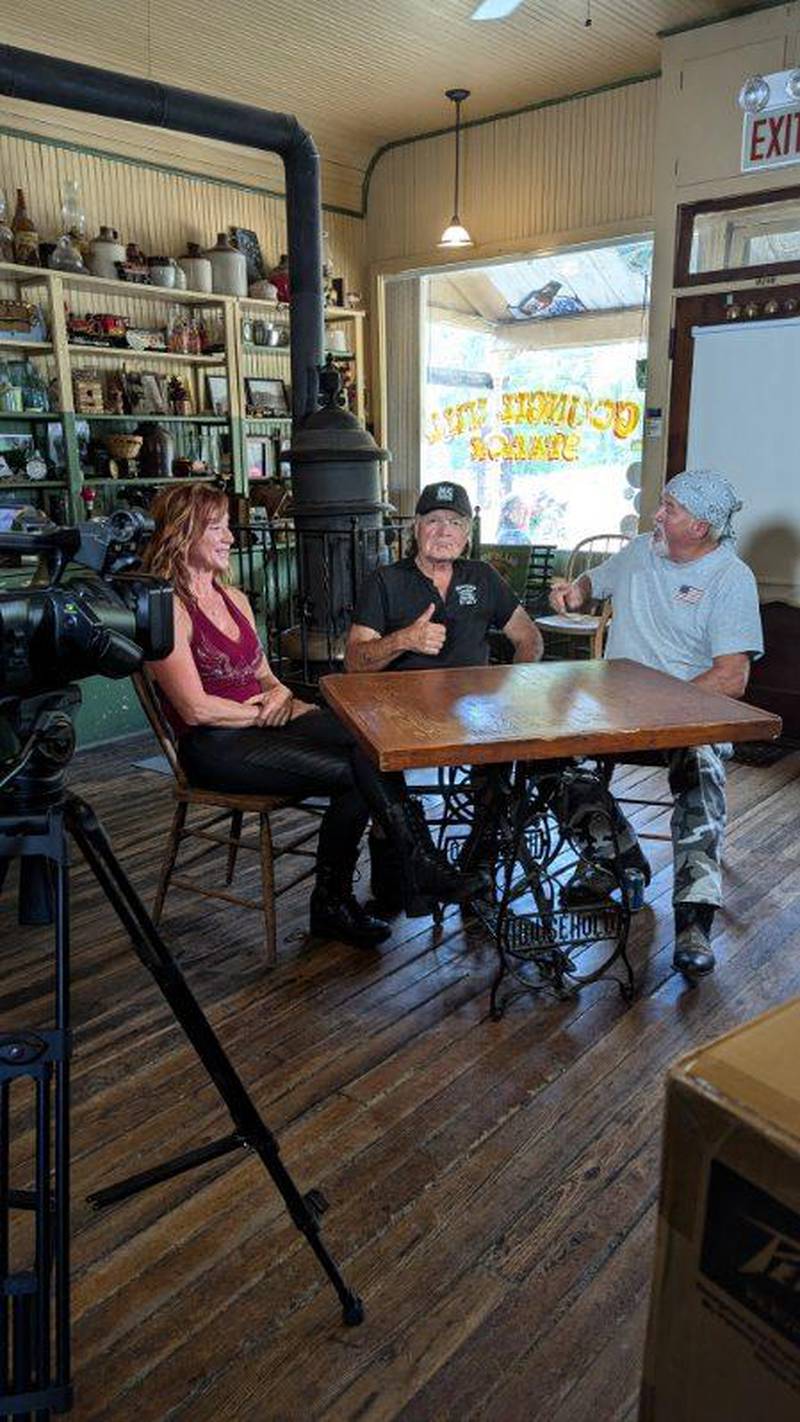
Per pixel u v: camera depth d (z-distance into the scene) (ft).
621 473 24.26
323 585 14.06
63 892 3.28
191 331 15.08
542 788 6.82
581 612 16.12
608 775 7.98
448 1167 5.19
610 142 14.94
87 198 14.28
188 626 7.21
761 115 12.38
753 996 6.86
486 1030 6.47
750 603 7.70
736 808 10.61
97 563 3.50
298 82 14.58
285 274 16.06
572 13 12.34
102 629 3.17
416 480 19.95
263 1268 4.55
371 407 19.26
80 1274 4.51
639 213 14.88
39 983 7.13
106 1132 5.48
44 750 3.20
